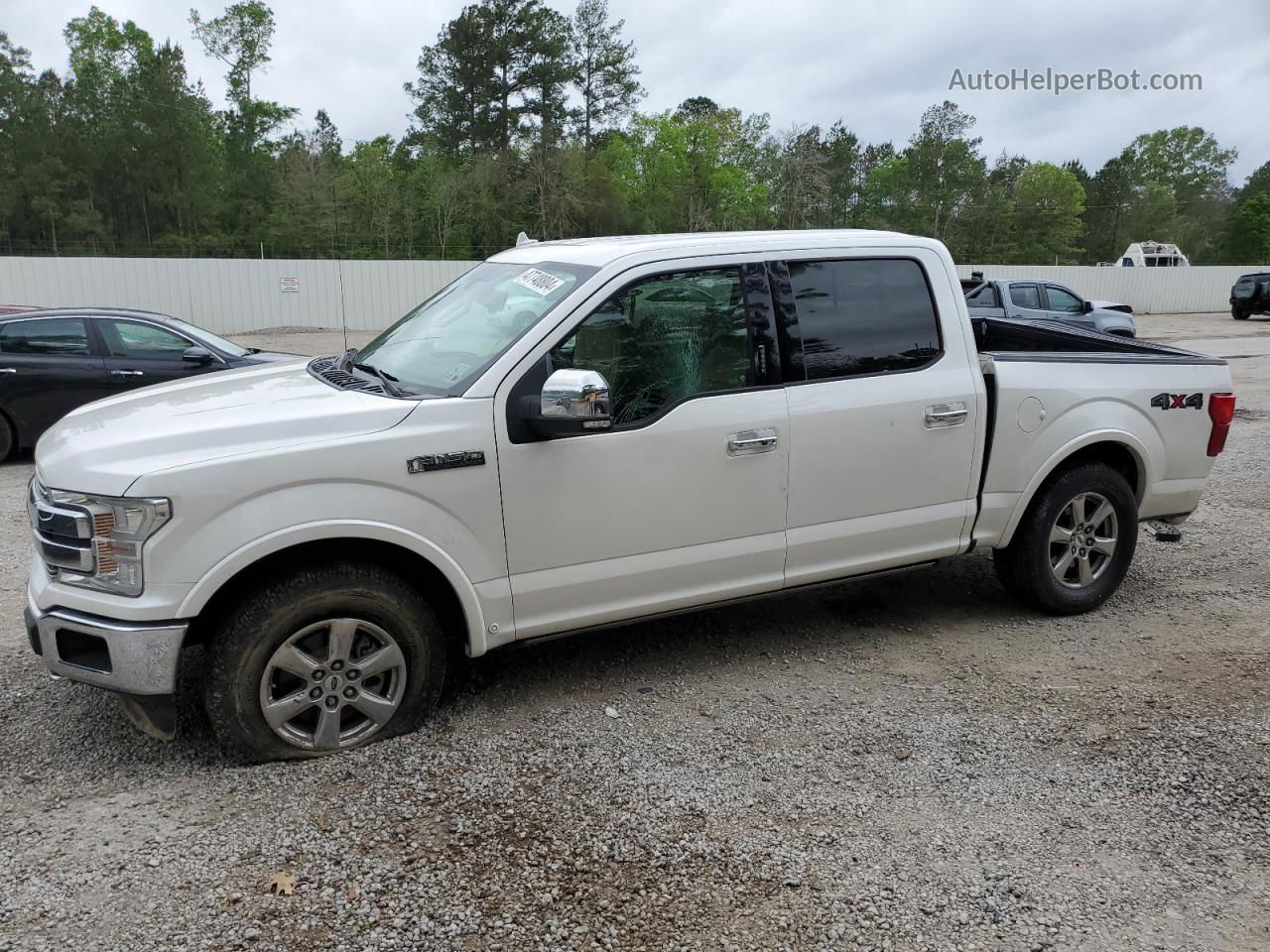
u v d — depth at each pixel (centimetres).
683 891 290
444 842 312
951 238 7619
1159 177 9312
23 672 439
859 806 338
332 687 362
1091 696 428
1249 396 1428
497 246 6194
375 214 6062
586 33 6894
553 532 384
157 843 310
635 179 7006
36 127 6272
